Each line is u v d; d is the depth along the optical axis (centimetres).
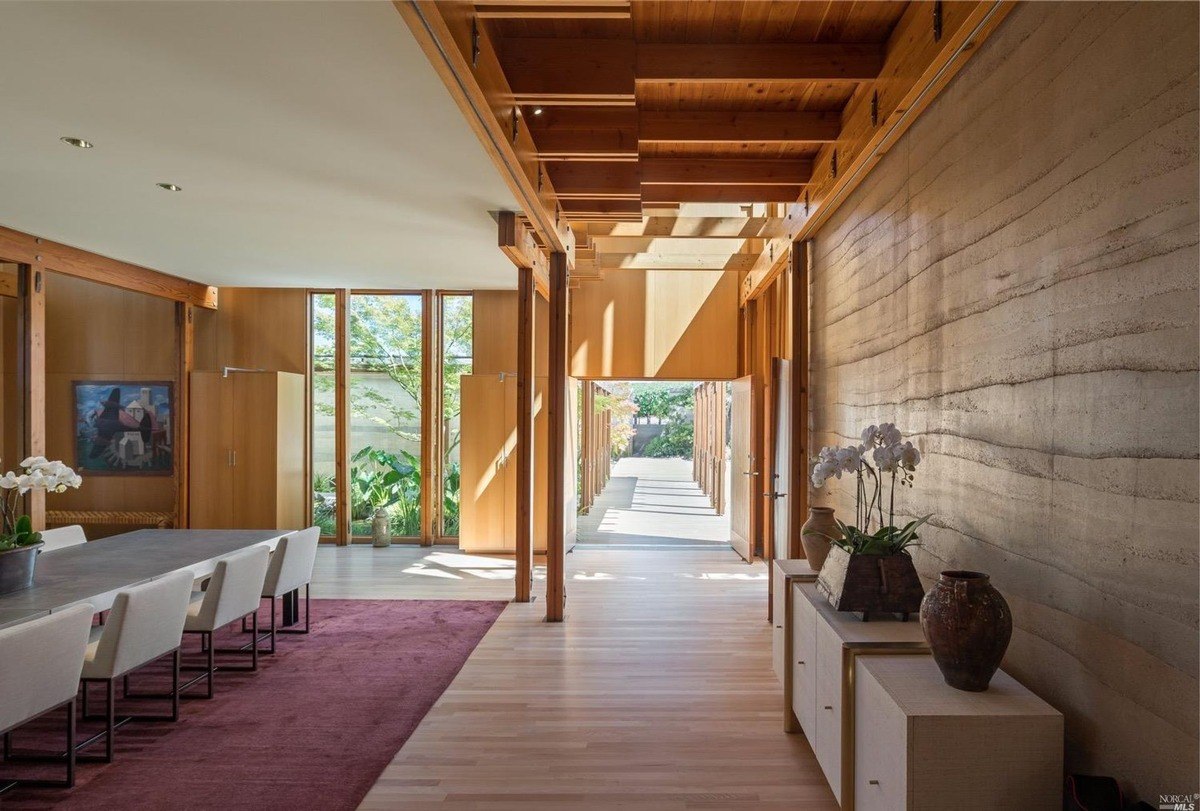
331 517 820
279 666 421
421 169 384
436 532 824
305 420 809
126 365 776
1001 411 218
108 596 330
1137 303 154
